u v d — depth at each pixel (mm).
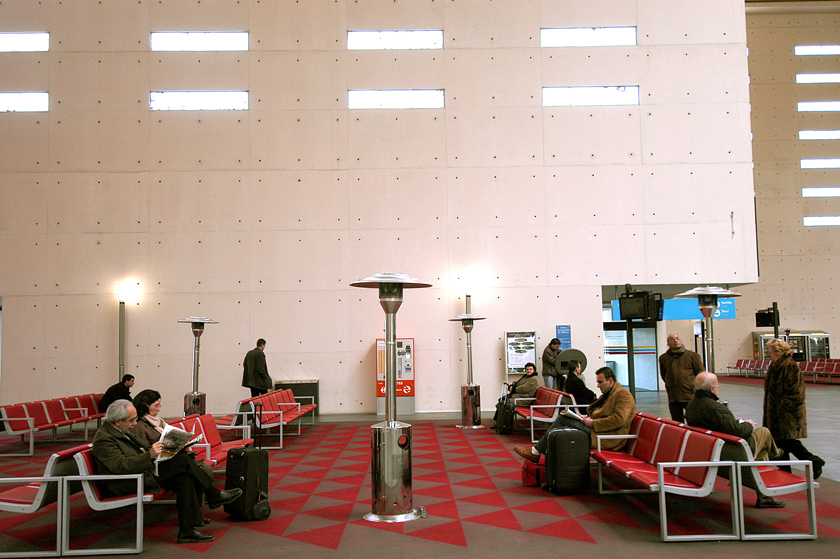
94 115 13094
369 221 13219
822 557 4066
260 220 13102
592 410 6578
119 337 12562
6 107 13055
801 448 6047
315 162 13258
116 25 13281
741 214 13297
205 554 4359
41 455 9094
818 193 26578
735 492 4465
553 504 5605
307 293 13031
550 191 13328
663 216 13281
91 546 4590
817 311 26203
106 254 12852
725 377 24891
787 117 26719
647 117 13445
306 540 4641
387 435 5203
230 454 5344
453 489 6254
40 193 12898
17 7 13203
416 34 13586
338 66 13430
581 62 13539
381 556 4238
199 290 12906
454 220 13266
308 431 10789
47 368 12586
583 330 13102
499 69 13500
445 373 13016
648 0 13609
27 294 12703
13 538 4910
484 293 13156
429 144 13375
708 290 7832
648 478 4816
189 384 12703
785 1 26297
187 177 13094
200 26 13375
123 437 4875
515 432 10430
